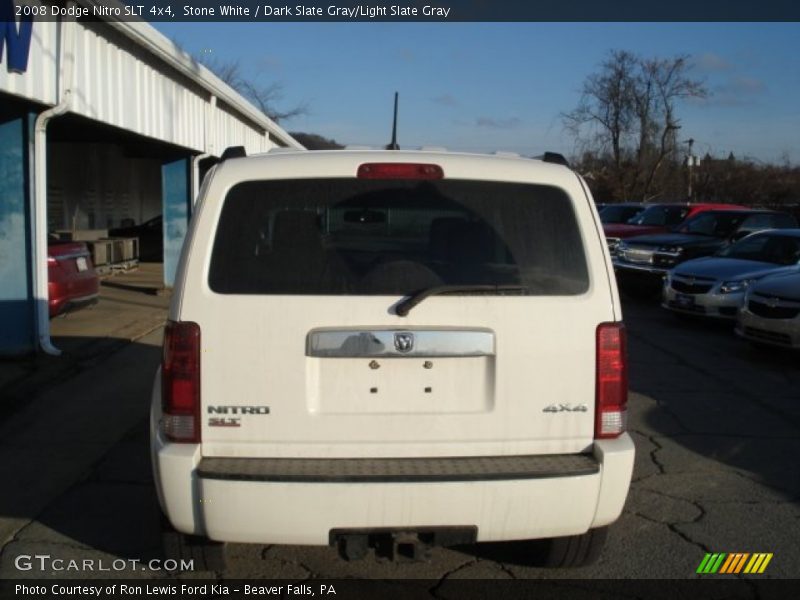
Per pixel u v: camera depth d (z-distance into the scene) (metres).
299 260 3.54
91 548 4.54
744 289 12.22
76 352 9.59
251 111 20.91
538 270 3.64
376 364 3.52
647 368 9.63
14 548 4.54
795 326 9.60
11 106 8.86
